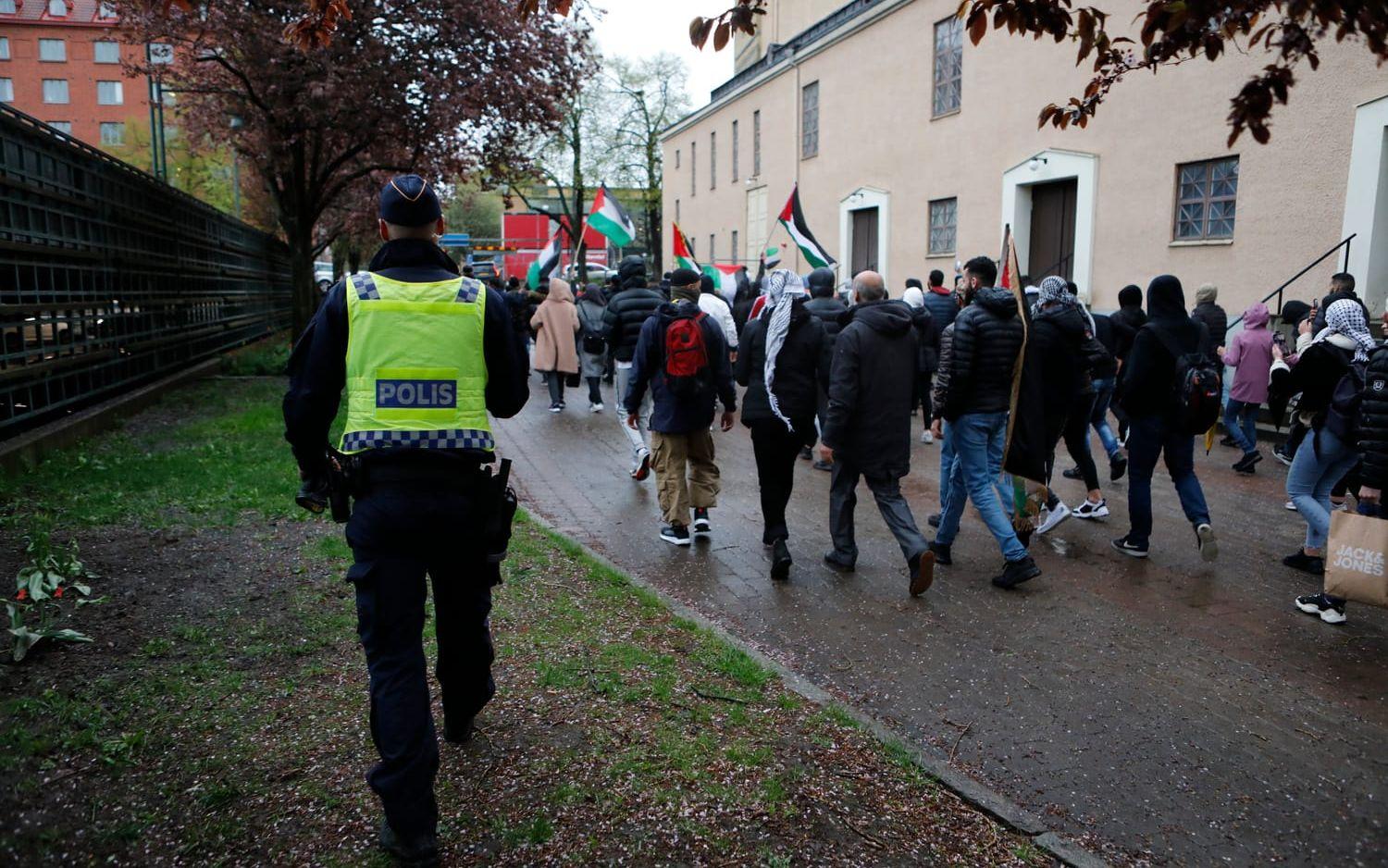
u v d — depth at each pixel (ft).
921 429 36.94
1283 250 36.99
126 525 18.61
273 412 33.78
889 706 13.15
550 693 12.10
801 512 24.29
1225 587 18.19
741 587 18.34
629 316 29.19
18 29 215.72
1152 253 42.75
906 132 60.64
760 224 86.38
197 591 15.08
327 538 18.17
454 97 45.78
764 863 8.83
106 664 12.15
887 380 17.16
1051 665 14.53
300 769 9.95
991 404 17.89
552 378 41.91
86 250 30.37
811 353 18.84
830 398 17.37
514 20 46.52
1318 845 9.95
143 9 42.14
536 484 27.61
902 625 16.26
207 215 50.49
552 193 172.76
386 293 8.60
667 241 117.70
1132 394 19.22
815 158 73.97
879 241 64.03
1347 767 11.53
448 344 8.62
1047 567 19.47
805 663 14.61
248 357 52.90
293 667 12.46
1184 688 13.73
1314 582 18.42
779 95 79.92
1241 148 38.34
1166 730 12.47
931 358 33.37
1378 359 14.84
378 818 9.14
